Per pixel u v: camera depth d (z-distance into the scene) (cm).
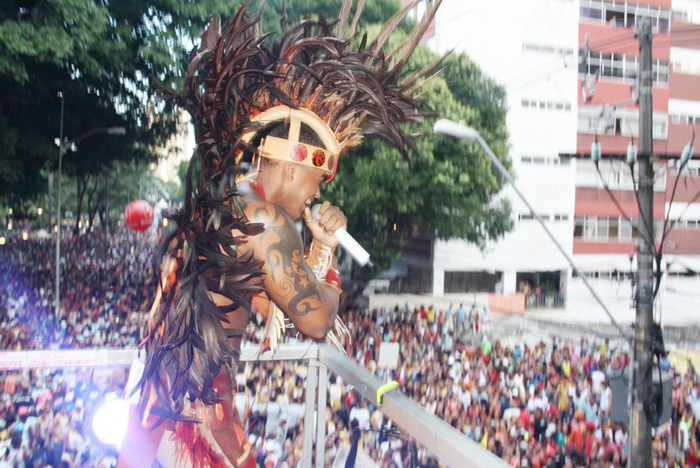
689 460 1141
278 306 144
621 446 1128
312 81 152
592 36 2764
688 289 2592
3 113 1906
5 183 2206
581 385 1467
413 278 3102
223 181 137
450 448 107
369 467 182
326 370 200
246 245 139
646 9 2758
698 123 2762
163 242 151
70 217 7181
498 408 1271
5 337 1719
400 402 134
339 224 158
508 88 2725
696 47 2745
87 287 2856
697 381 1517
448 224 1978
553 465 1085
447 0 2719
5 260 3962
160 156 2756
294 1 1134
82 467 634
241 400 277
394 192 1842
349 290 2236
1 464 675
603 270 2850
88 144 2445
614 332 2359
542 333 2327
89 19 1546
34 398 721
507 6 2742
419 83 168
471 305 2728
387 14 1839
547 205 2814
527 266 2845
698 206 2650
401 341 1903
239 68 143
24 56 1587
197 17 1720
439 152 1873
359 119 160
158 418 142
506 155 1992
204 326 134
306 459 204
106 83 1950
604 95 2761
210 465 138
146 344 151
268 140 147
